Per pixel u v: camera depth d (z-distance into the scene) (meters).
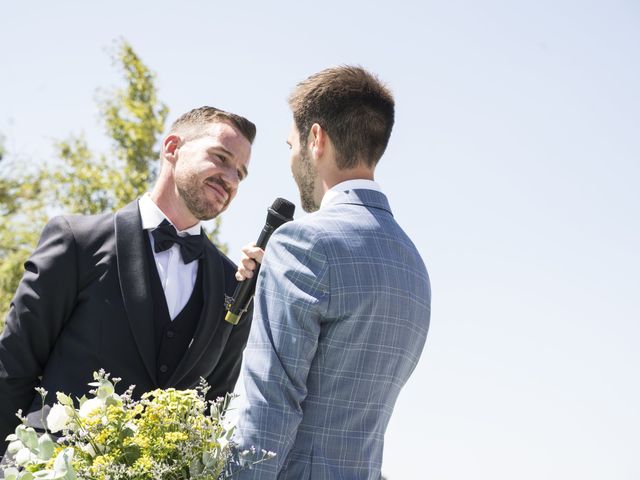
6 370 2.91
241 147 3.17
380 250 2.29
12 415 2.94
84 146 11.44
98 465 2.09
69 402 2.26
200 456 2.17
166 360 3.05
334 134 2.39
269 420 2.12
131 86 11.59
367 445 2.27
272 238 2.27
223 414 2.29
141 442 2.14
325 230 2.24
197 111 3.24
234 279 3.29
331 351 2.21
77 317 2.98
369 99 2.40
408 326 2.31
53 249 3.01
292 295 2.17
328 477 2.17
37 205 14.04
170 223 3.16
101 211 11.00
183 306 3.13
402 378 2.37
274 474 2.10
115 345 2.96
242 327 3.26
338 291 2.19
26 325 2.93
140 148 11.32
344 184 2.38
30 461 2.21
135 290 3.02
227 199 3.18
